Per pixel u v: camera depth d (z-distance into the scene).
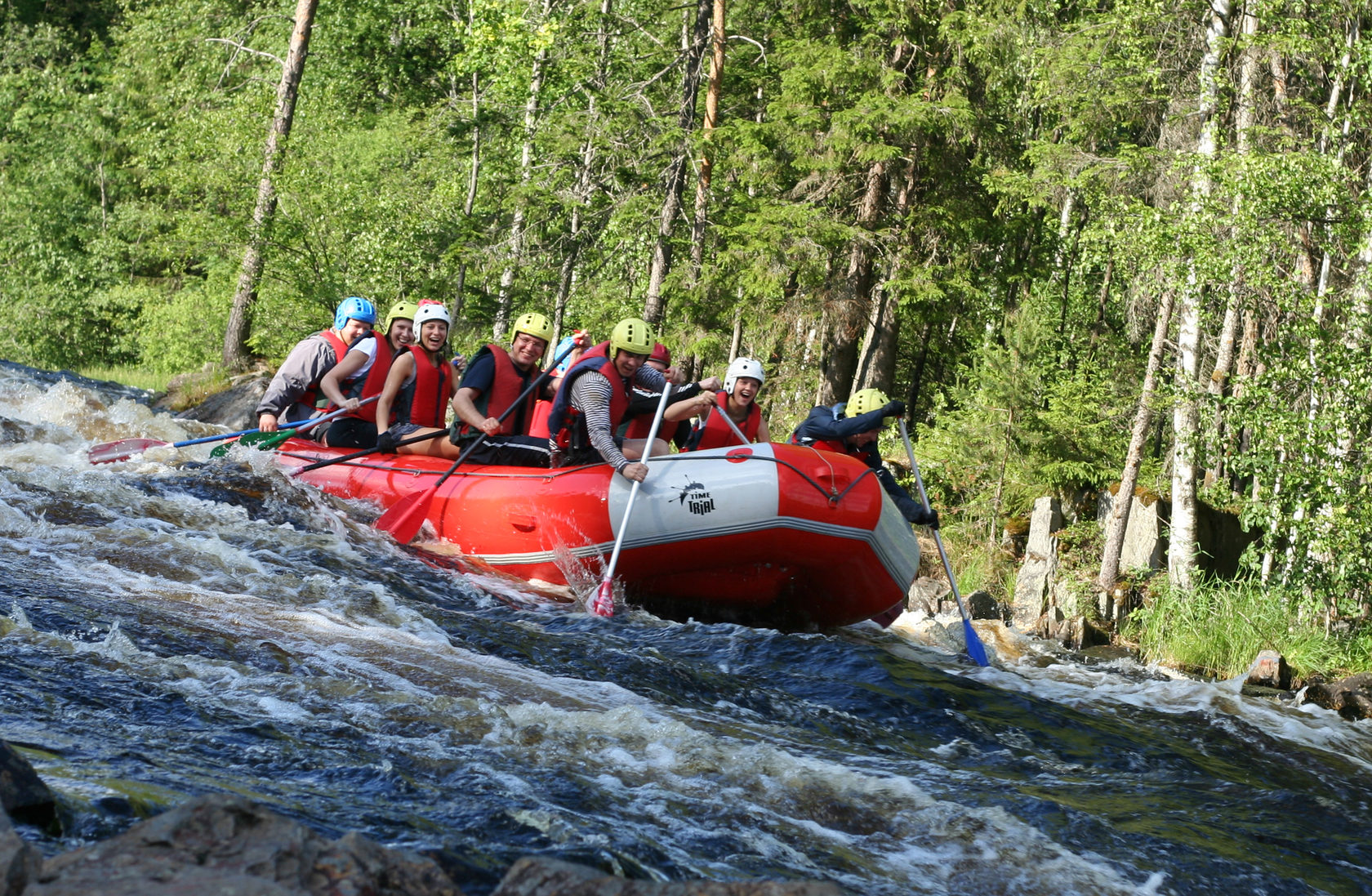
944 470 25.75
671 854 4.45
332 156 35.03
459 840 4.05
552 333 12.70
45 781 3.74
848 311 29.41
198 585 8.20
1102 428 26.36
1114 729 9.23
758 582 11.61
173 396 34.88
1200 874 5.69
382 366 13.97
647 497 11.23
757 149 29.73
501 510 11.72
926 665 10.68
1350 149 21.22
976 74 29.36
